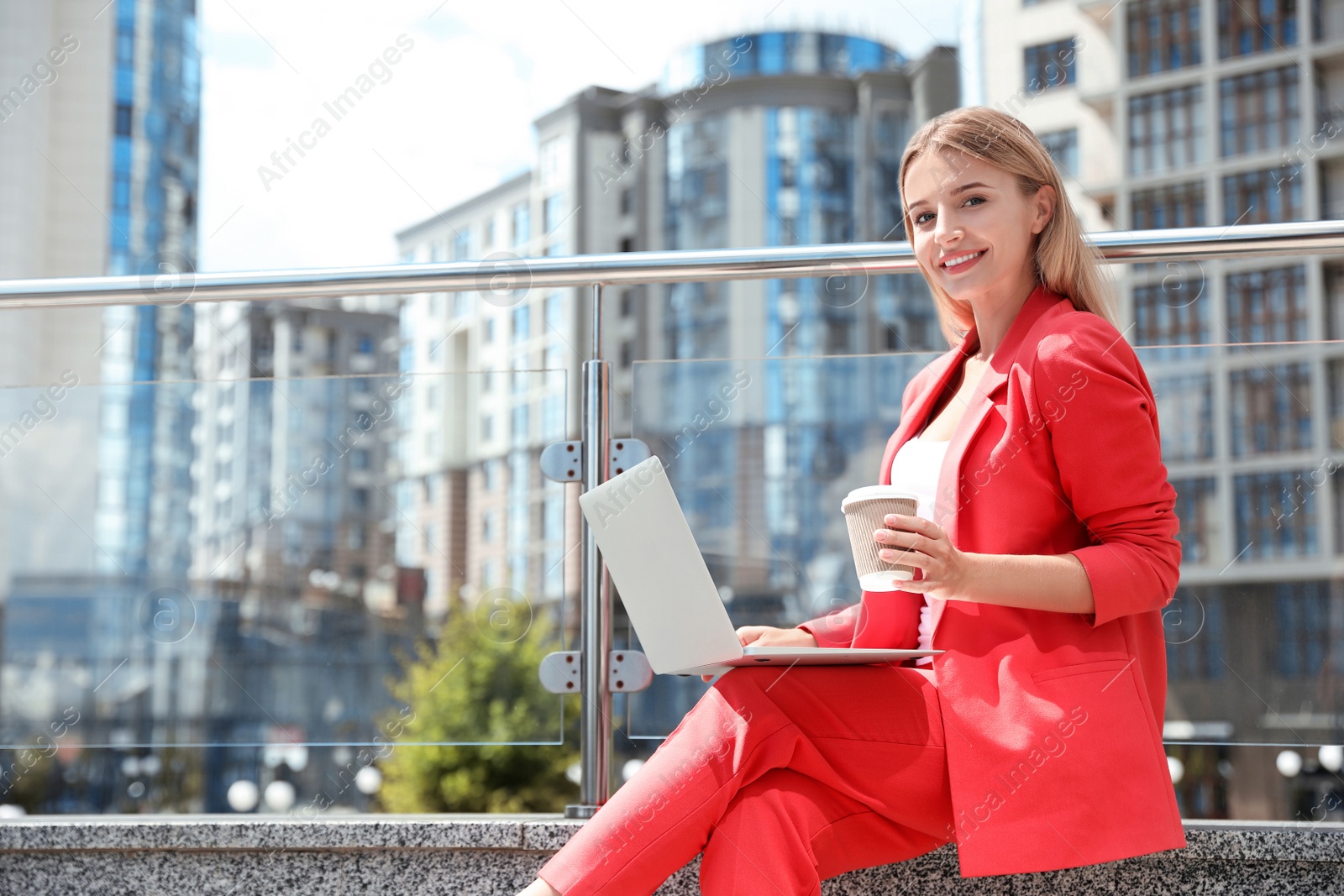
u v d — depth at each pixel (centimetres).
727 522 282
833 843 101
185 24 2594
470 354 3055
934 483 119
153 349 2214
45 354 2239
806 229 3108
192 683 201
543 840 123
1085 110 2608
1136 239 157
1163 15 2556
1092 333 107
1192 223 2495
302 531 211
